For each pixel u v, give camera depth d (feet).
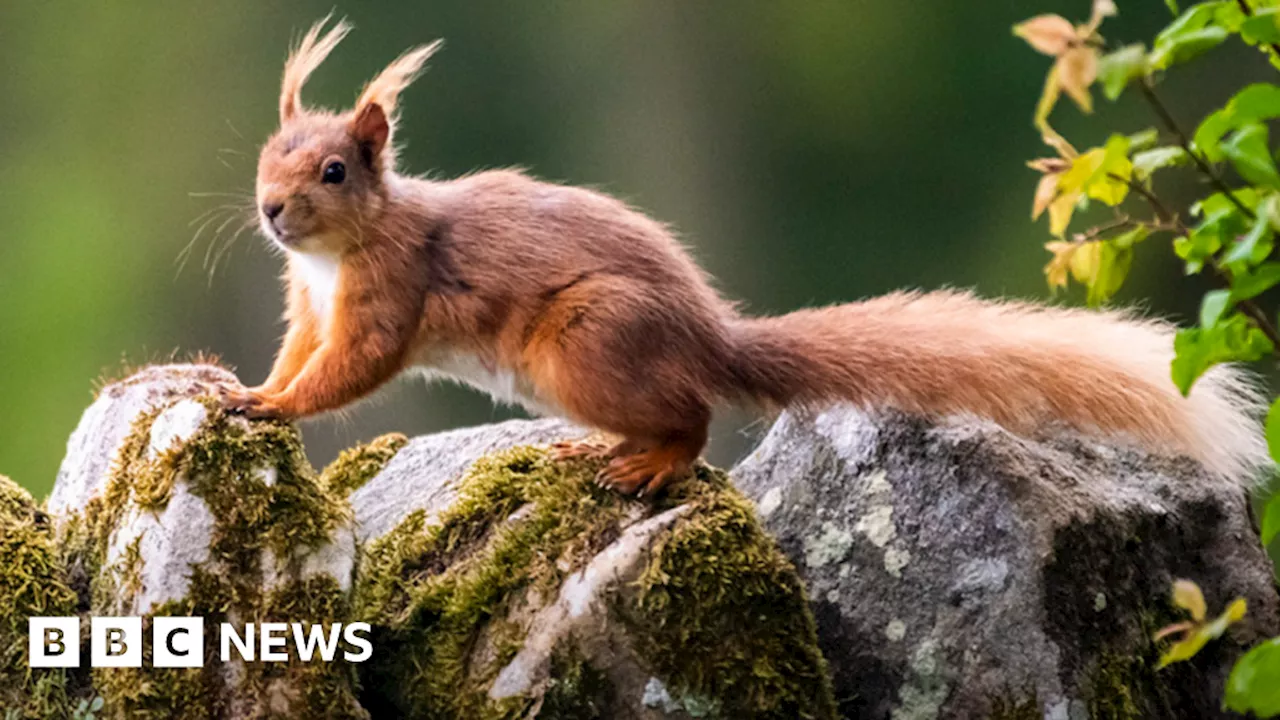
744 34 72.13
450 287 29.50
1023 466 27.61
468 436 32.68
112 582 26.05
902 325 29.43
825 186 72.64
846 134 72.49
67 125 72.90
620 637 25.35
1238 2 18.13
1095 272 19.44
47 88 73.10
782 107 72.49
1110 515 27.48
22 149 72.64
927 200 72.08
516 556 26.61
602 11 71.61
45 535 27.48
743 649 25.34
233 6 73.05
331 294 30.53
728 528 25.91
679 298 28.32
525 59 71.82
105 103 72.95
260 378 69.82
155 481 25.94
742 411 29.09
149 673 24.93
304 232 29.48
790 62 72.38
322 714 24.84
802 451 29.45
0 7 73.31
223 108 72.54
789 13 72.02
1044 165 19.71
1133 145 18.06
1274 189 17.42
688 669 25.23
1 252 71.26
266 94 72.43
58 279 70.69
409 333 29.66
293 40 72.13
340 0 71.51
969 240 71.56
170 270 71.10
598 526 26.55
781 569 25.84
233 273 70.69
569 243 28.81
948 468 27.78
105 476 27.78
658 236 29.55
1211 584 28.68
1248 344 18.67
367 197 29.73
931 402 28.66
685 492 26.99
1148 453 29.55
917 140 72.08
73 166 72.49
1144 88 17.69
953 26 71.46
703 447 28.02
